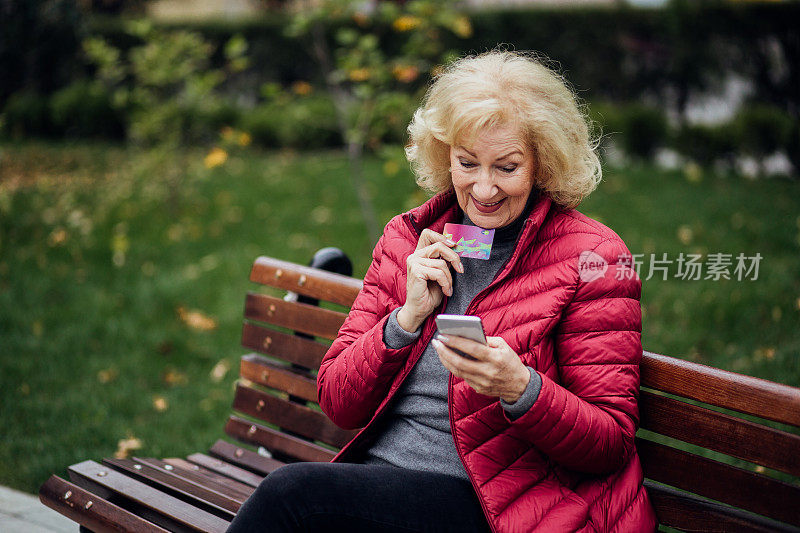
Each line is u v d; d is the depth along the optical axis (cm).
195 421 385
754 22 888
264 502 168
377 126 516
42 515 289
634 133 881
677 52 938
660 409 180
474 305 181
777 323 422
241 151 997
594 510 170
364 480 173
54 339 471
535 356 173
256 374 263
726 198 678
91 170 918
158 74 699
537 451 176
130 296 531
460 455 175
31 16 1075
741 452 169
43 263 591
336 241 624
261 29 1233
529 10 1009
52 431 370
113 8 1401
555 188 182
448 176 200
